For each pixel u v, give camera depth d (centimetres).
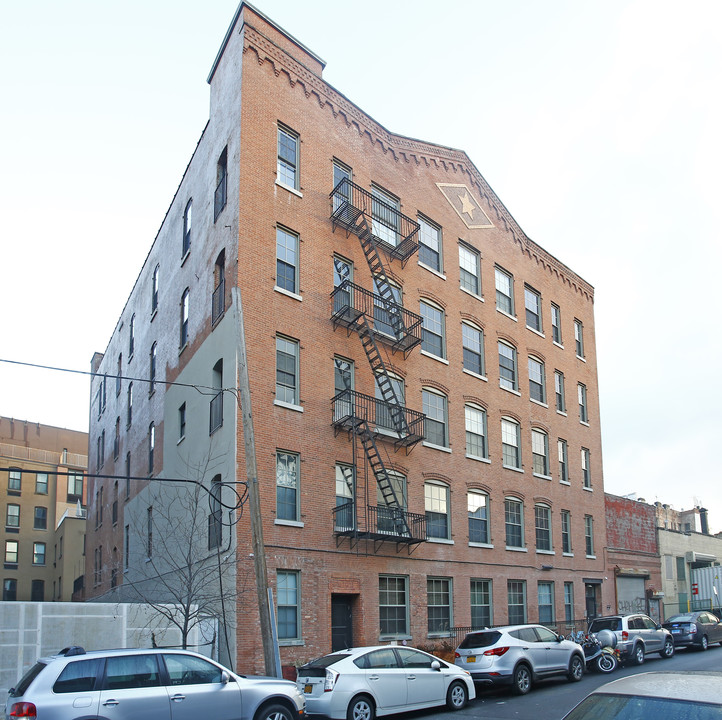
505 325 3291
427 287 2881
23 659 1697
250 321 2188
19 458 6644
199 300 2583
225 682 1231
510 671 1900
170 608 1898
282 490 2144
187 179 2931
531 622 2955
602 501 3719
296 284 2366
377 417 2486
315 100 2602
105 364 4506
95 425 4675
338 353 2417
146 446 3125
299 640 2045
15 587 6325
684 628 2973
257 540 1580
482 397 3028
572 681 2102
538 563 3088
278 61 2502
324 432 2294
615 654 2373
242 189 2283
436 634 2497
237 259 2217
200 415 2417
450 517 2702
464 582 2678
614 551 3712
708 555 4669
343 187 2619
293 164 2483
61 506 6719
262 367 2178
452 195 3177
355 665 1534
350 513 2298
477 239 3256
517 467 3155
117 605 1859
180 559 2366
